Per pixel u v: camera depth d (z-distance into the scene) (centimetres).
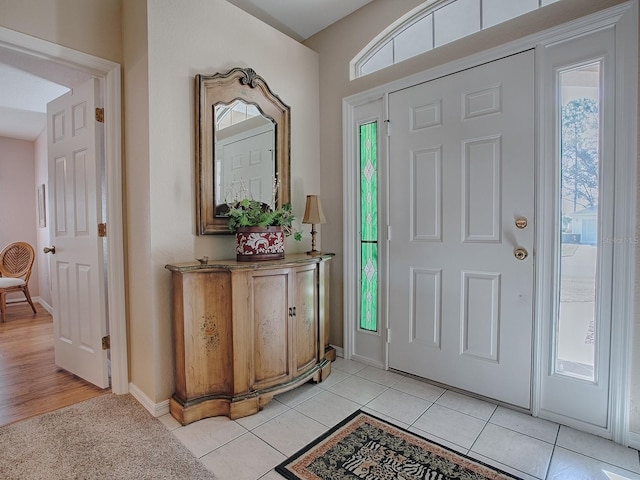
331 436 174
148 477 146
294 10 262
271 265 202
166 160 196
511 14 199
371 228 266
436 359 230
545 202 187
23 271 444
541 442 169
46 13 183
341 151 278
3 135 481
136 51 197
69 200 242
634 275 163
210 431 179
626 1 161
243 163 234
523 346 196
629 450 163
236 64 230
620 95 164
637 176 161
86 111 222
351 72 272
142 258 200
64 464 153
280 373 212
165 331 197
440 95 222
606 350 171
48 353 296
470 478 145
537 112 187
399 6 240
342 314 282
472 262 212
